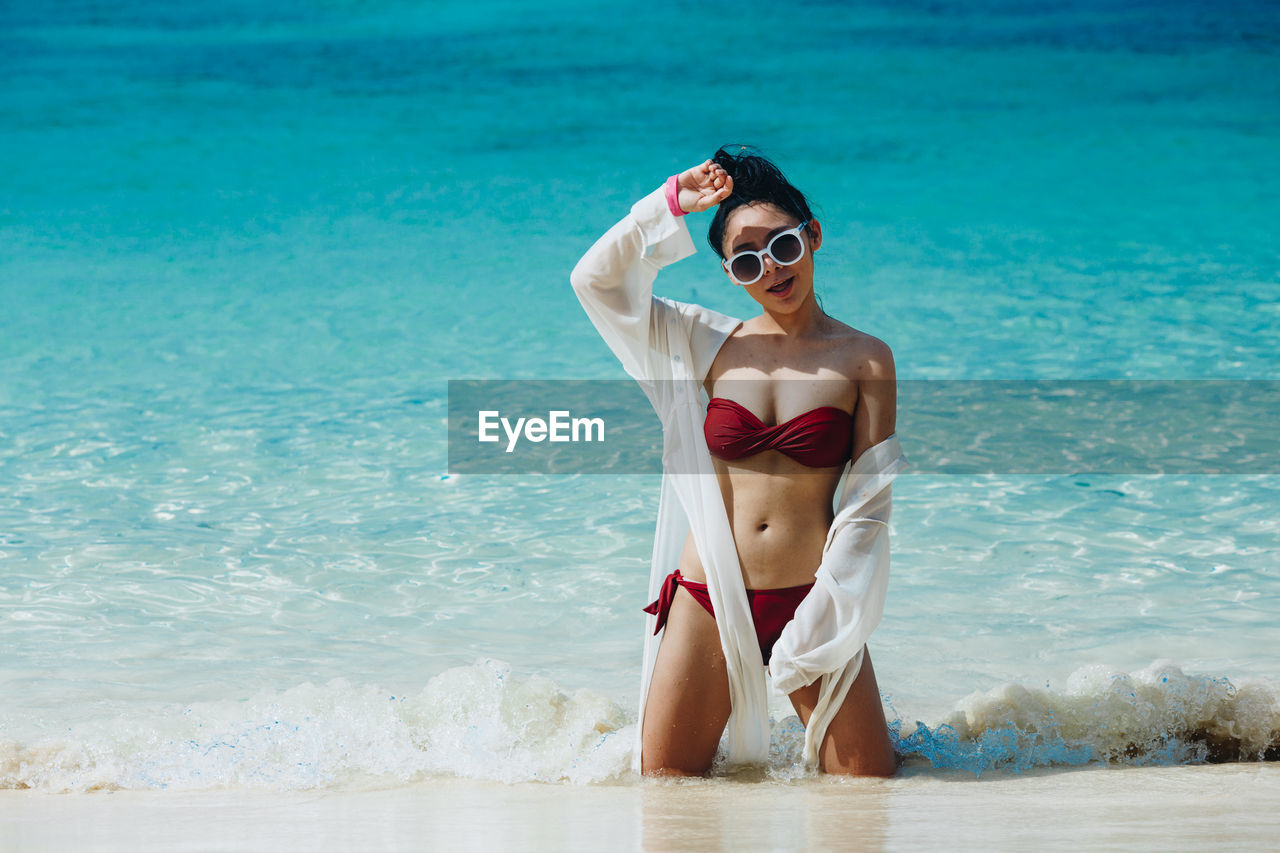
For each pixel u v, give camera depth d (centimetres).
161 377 905
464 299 1165
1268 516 584
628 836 273
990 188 1680
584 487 656
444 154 1964
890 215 1538
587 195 1658
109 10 3616
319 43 3120
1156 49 2775
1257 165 1770
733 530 343
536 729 360
